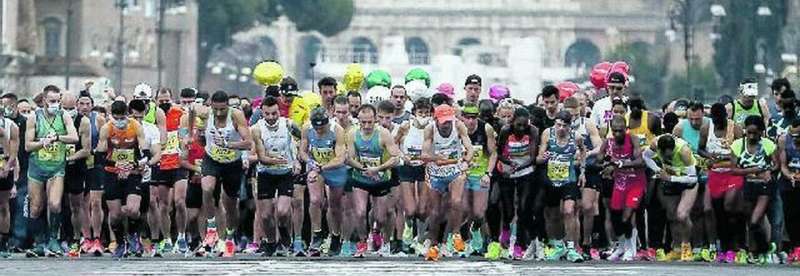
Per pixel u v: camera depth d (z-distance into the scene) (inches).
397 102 3403.1
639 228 3358.8
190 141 3316.9
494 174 3277.6
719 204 3307.1
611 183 3319.4
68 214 3341.5
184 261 3129.9
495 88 3710.6
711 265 3189.0
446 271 2883.9
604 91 3695.9
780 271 3034.0
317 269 2915.8
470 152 3198.8
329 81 3405.5
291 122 3334.2
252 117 3346.5
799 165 3287.4
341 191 3248.0
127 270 2910.9
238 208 3405.5
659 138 3257.9
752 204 3299.7
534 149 3250.5
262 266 2984.7
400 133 3297.2
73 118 3299.7
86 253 3339.1
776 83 3388.3
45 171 3275.1
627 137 3284.9
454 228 3243.1
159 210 3361.2
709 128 3294.8
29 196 3294.8
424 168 3235.7
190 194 3334.2
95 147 3314.5
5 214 3324.3
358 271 2874.0
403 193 3238.2
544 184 3253.0
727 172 3297.2
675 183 3282.5
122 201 3287.4
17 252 3398.1
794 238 3316.9
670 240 3348.9
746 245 3339.1
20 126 3390.7
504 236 3289.9
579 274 2866.6
